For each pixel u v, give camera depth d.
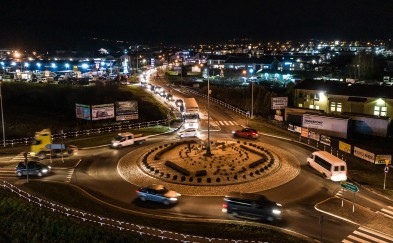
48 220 26.12
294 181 37.19
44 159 44.47
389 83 104.88
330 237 25.84
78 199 31.53
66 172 39.66
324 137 52.50
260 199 28.97
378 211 30.53
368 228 27.38
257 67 154.12
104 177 38.12
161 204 31.25
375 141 57.34
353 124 61.41
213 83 122.19
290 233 26.17
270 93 76.62
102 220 27.23
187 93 101.31
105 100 78.06
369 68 124.88
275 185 35.94
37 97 74.81
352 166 43.19
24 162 38.72
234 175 37.50
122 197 32.81
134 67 186.75
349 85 72.31
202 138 55.16
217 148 47.78
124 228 25.92
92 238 23.97
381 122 59.19
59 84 91.69
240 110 77.31
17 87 78.88
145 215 28.83
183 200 32.16
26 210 27.91
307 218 28.94
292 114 69.56
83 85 94.06
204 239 24.48
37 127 58.97
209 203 31.56
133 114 63.19
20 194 32.03
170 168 40.16
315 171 40.47
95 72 138.75
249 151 46.97
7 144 50.78
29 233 25.44
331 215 29.58
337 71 137.50
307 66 157.75
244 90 86.69
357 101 67.19
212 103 87.00
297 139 55.38
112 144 49.81
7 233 26.12
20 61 148.12
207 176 37.56
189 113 61.75
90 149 49.12
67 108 72.00
